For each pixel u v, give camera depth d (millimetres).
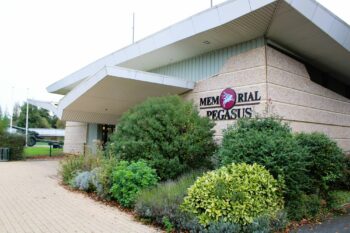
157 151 9219
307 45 11156
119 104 14172
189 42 11523
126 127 9875
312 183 7930
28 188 10000
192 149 9266
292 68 11633
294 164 6637
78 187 9750
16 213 6898
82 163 11320
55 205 7723
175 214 5820
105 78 11109
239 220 5461
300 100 11789
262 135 7152
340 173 8398
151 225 6168
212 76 12242
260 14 8977
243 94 10883
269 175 6316
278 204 6387
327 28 9719
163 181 8797
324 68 14078
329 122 13656
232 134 7984
